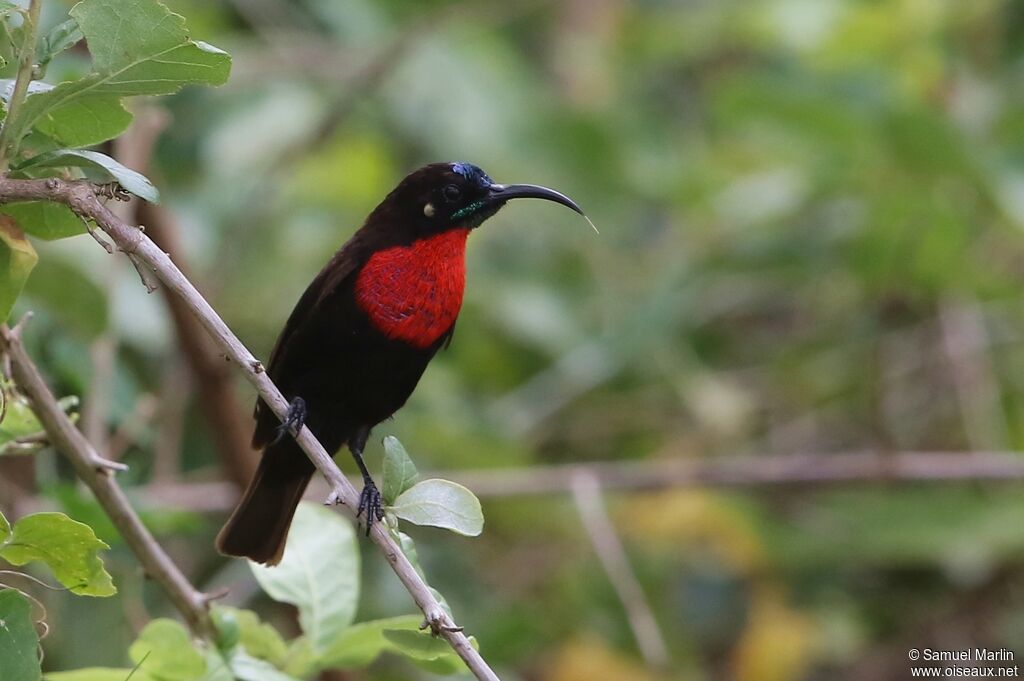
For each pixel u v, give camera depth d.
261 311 11.80
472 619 11.15
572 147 14.22
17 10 4.73
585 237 14.13
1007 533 11.75
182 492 9.66
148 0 4.76
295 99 13.08
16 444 5.98
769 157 13.64
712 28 15.49
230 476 9.48
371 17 13.93
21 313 8.88
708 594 12.50
